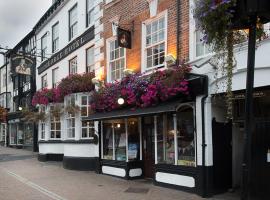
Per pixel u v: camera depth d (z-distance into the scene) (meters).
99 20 16.30
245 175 4.55
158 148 12.18
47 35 25.16
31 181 13.73
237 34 5.52
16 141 34.75
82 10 19.53
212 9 4.95
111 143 14.89
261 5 4.50
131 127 13.95
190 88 10.64
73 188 11.99
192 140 10.86
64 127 19.30
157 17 12.82
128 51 14.28
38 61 26.50
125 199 10.09
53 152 21.41
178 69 10.77
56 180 13.82
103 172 15.25
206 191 10.16
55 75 23.56
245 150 4.57
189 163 10.91
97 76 16.20
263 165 9.00
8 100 38.28
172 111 10.62
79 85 17.42
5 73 39.66
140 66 13.57
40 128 22.48
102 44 16.03
